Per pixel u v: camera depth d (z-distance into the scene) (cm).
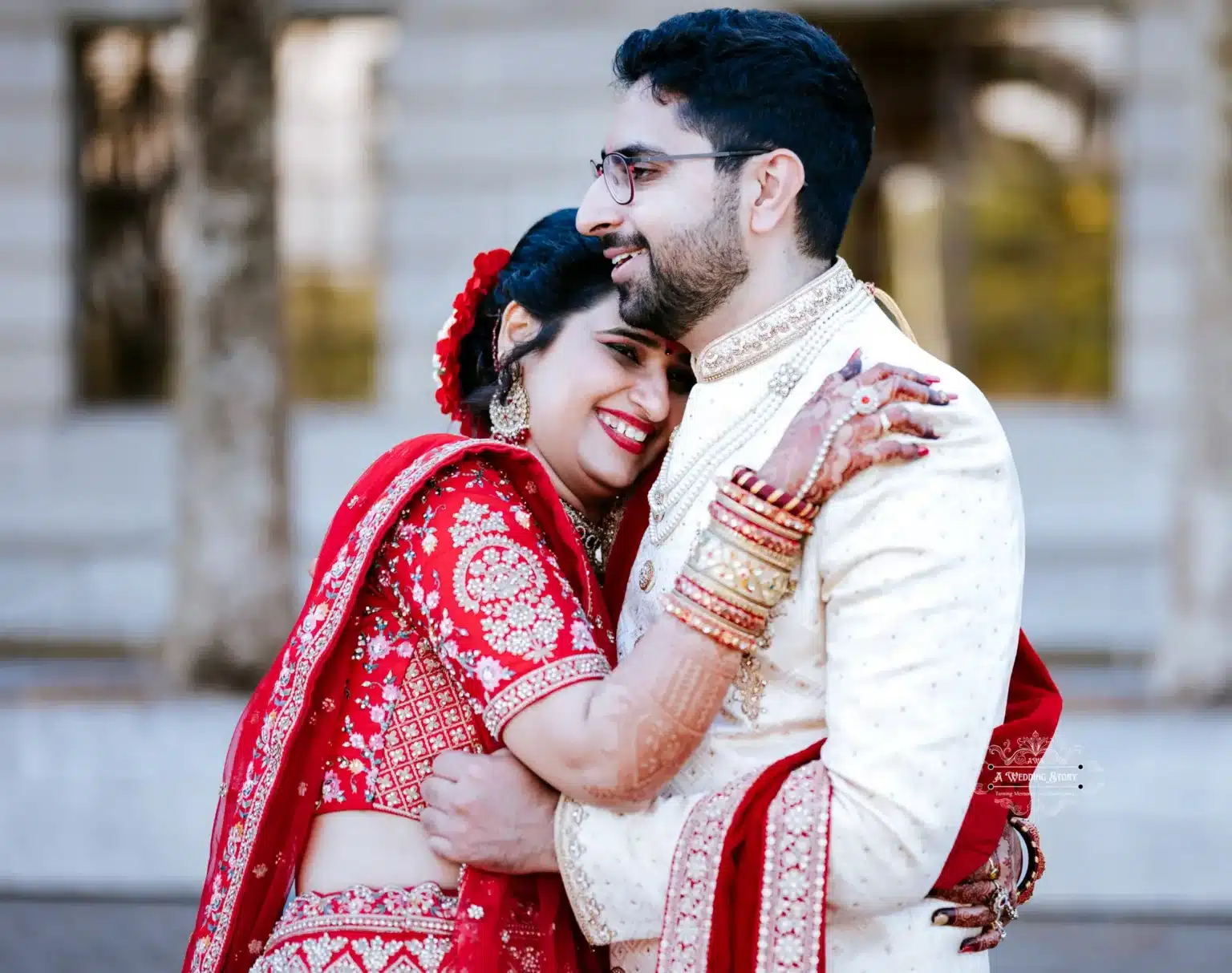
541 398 260
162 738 802
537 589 228
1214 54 878
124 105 1280
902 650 209
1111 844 621
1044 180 1220
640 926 220
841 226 238
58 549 1242
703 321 238
